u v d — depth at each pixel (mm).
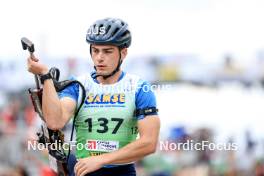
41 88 8086
